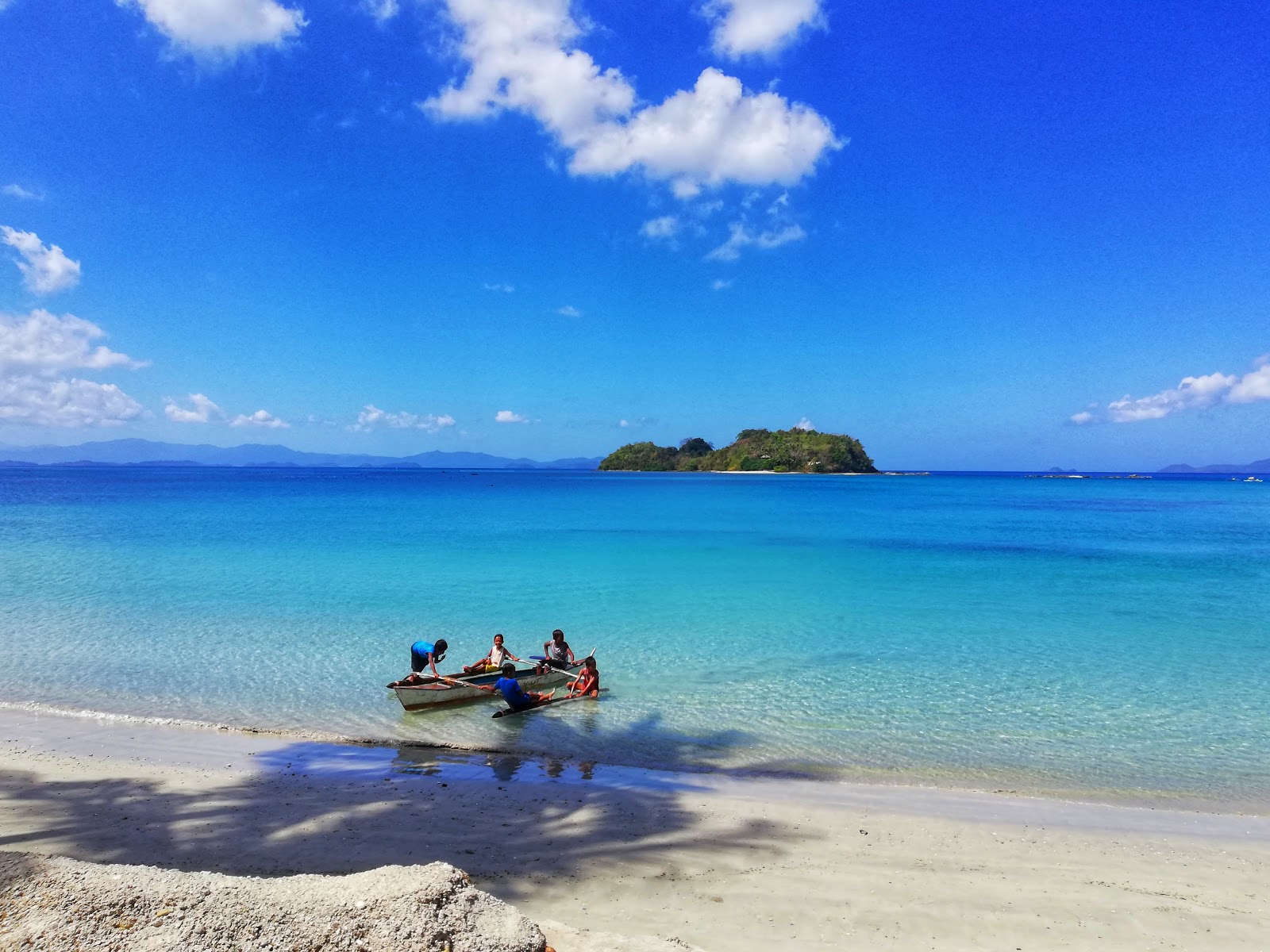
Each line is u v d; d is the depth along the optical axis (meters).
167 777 9.54
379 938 3.53
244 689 13.80
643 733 11.59
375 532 44.78
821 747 11.00
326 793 9.07
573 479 188.75
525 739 11.31
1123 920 6.43
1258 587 25.94
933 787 9.56
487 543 38.69
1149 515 66.44
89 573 27.83
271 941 3.41
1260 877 7.32
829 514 64.38
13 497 82.56
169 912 3.48
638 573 28.80
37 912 3.37
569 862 7.27
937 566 31.39
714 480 183.88
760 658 16.20
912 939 6.04
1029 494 114.31
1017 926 6.30
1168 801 9.22
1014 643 17.62
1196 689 13.95
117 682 14.12
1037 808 8.95
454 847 7.55
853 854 7.61
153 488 111.88
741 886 6.87
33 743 10.80
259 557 32.44
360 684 14.16
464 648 17.14
